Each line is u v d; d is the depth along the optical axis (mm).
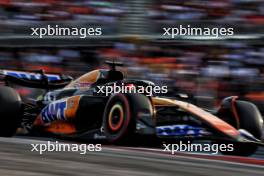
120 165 12992
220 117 26641
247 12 49156
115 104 23250
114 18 53438
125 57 51750
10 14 56750
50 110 27391
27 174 10430
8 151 14828
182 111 23859
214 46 49156
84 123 25609
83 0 55188
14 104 24953
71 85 27875
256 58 46906
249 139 23859
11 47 56156
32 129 28750
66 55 53812
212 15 50281
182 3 52375
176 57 50406
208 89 46031
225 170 13039
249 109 25953
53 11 55562
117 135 22703
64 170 11367
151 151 19562
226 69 47188
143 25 52750
